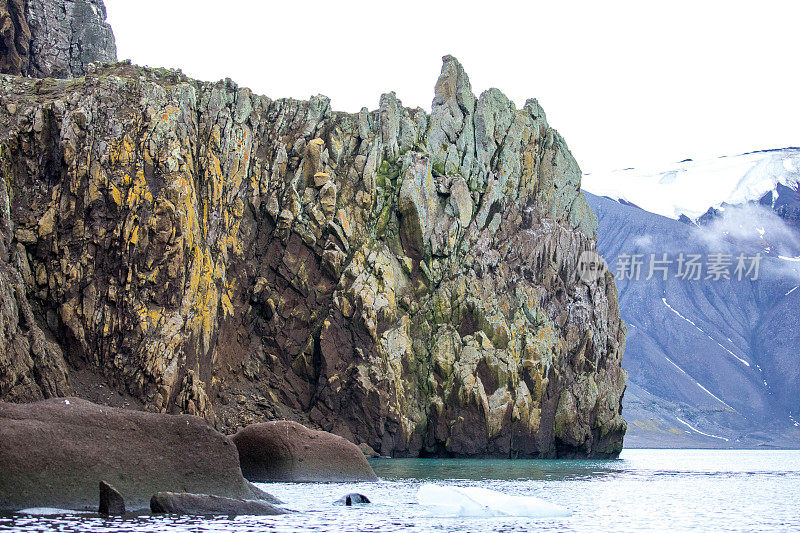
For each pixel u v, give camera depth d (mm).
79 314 79812
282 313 97625
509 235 110125
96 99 87812
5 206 75750
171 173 86125
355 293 95375
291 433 47625
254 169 101188
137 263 81812
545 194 115875
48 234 81625
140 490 31672
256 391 94125
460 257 104625
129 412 33031
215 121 98750
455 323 100688
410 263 102188
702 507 41000
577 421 105688
